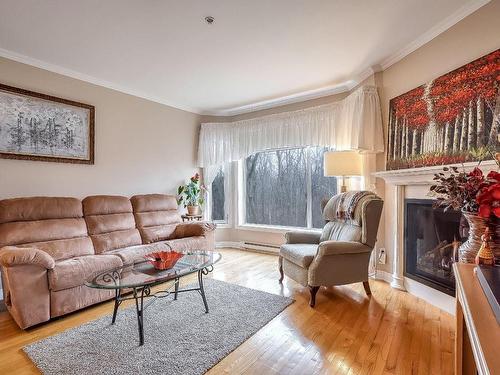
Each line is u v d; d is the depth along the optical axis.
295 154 4.61
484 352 0.74
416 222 2.77
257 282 3.20
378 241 3.32
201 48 2.90
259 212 5.00
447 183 1.62
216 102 4.69
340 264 2.62
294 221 4.64
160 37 2.69
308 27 2.53
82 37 2.68
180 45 2.84
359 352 1.85
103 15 2.33
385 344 1.94
